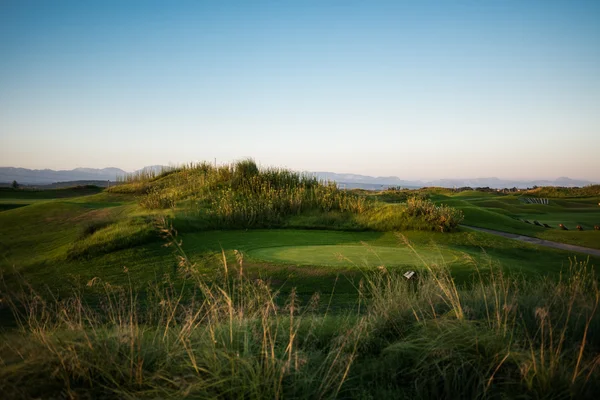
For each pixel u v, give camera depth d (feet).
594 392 12.21
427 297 19.27
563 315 17.28
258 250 42.06
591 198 170.50
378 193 134.41
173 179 99.76
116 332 14.80
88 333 14.88
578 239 61.05
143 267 37.19
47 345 13.24
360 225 59.93
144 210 63.57
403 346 14.65
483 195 165.07
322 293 28.96
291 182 75.61
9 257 43.65
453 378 13.01
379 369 14.16
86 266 38.14
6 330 19.36
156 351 13.98
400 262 34.94
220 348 13.94
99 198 95.25
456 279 31.22
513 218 89.81
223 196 67.15
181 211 58.95
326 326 17.81
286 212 64.18
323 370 13.44
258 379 11.96
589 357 13.98
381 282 29.27
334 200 67.87
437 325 15.44
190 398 11.50
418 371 13.71
